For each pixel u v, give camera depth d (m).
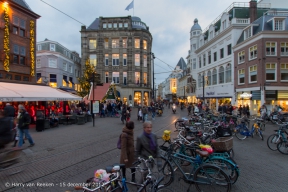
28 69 19.98
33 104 16.97
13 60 18.36
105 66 41.06
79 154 7.54
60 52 37.22
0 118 5.76
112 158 7.06
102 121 18.86
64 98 15.66
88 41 41.25
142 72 41.69
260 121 11.14
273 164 6.41
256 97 22.78
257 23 24.22
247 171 5.80
